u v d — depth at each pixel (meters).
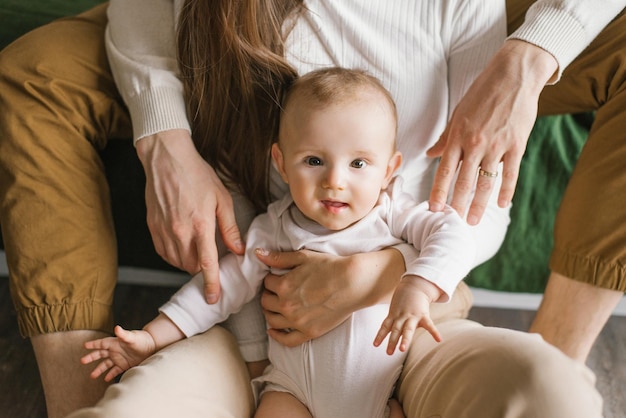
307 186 1.12
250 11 1.13
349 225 1.16
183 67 1.22
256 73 1.18
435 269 1.05
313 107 1.10
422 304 1.02
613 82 1.30
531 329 1.40
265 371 1.23
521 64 1.15
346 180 1.10
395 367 1.15
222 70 1.18
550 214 1.63
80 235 1.24
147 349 1.16
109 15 1.36
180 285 1.71
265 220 1.23
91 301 1.24
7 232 1.25
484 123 1.13
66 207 1.25
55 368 1.25
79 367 1.24
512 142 1.14
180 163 1.19
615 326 1.73
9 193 1.25
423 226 1.14
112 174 1.55
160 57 1.26
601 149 1.27
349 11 1.17
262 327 1.26
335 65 1.20
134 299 1.74
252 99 1.20
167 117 1.21
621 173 1.24
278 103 1.18
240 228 1.29
